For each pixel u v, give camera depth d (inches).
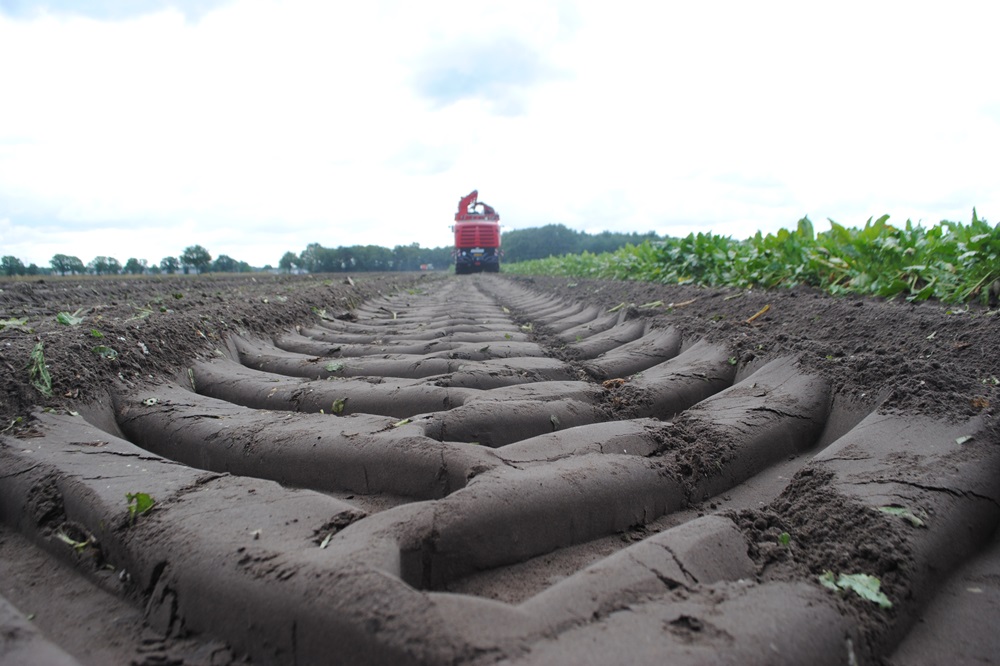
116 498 83.4
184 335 173.2
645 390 142.6
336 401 137.4
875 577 67.0
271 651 58.3
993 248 190.4
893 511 75.5
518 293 570.9
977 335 127.3
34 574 76.5
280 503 81.3
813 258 279.3
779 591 64.3
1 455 98.3
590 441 105.5
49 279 558.9
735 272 342.6
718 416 118.6
